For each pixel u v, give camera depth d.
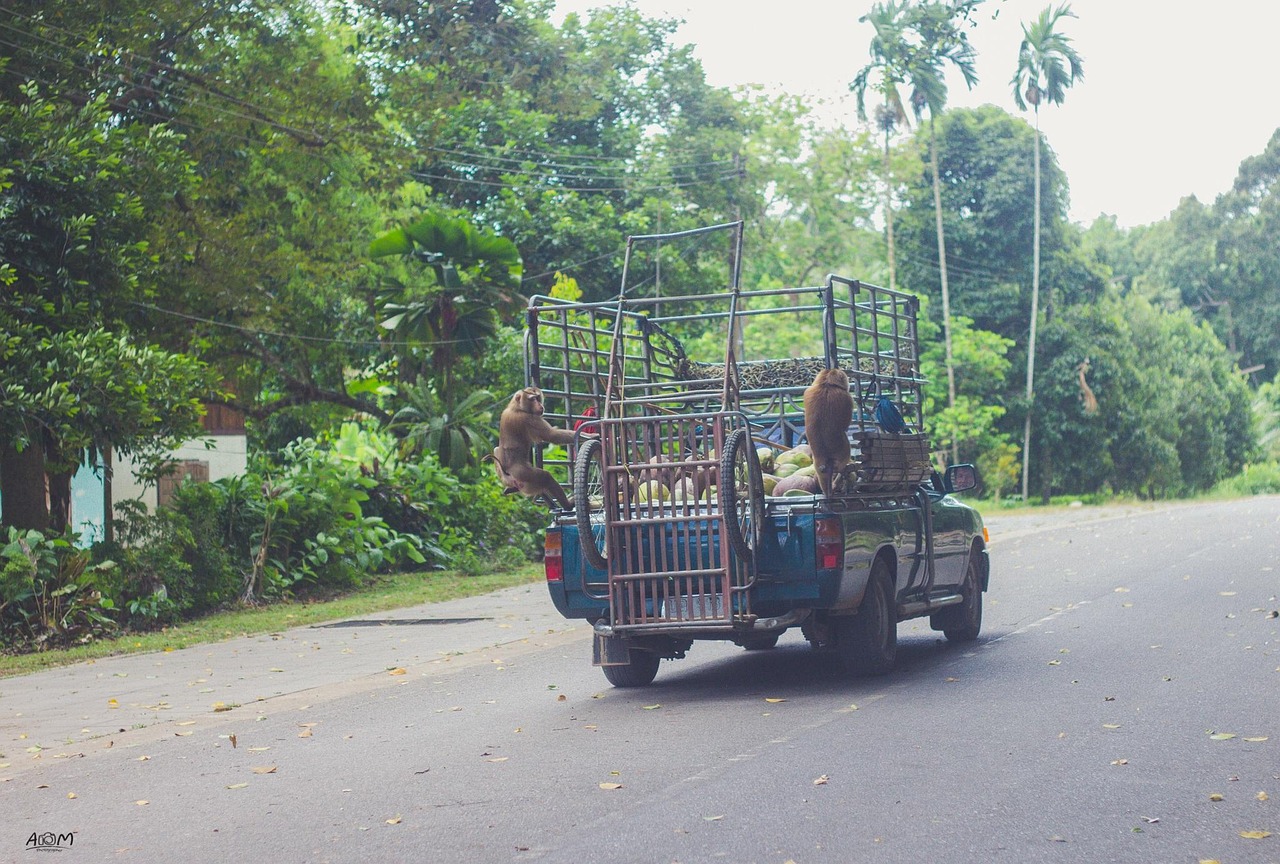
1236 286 80.56
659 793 6.34
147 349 15.88
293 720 9.35
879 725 7.86
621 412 9.76
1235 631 11.43
